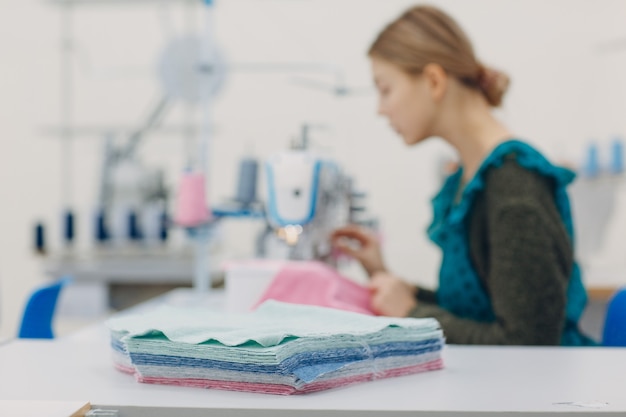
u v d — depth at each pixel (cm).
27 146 531
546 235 153
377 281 178
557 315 151
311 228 189
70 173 529
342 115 519
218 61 342
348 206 227
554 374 96
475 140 180
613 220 468
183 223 232
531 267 151
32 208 531
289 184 179
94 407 80
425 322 99
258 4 525
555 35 509
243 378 86
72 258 376
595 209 459
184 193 232
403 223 517
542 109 511
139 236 405
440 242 190
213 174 522
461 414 77
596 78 507
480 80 180
